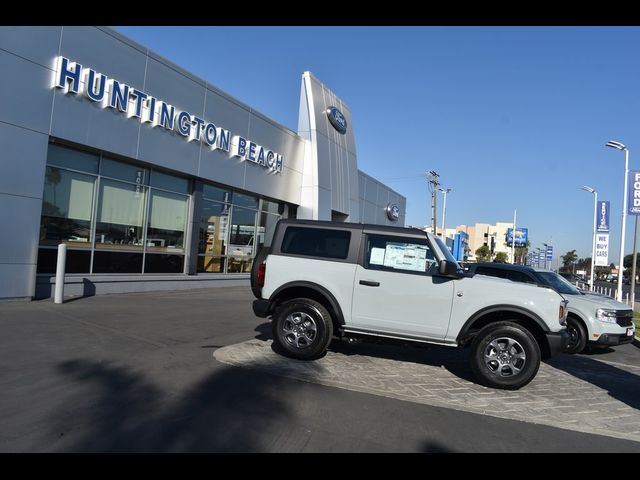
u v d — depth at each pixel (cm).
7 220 1053
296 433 460
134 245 1457
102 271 1354
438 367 761
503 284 676
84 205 1294
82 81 1192
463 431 497
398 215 4047
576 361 938
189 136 1565
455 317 681
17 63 1053
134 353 709
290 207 2269
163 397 530
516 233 7856
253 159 1889
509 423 531
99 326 883
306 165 2280
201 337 857
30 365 617
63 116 1158
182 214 1638
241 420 480
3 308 993
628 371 866
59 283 1110
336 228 745
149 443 417
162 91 1451
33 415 460
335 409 531
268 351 771
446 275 674
